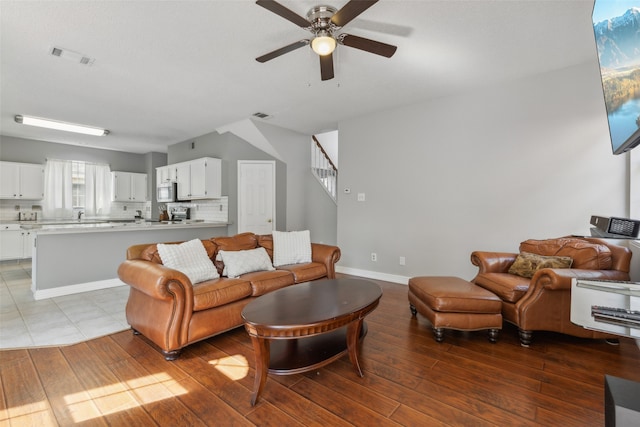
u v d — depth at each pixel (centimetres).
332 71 262
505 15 234
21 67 313
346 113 476
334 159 721
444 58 303
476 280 314
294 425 160
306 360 198
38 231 368
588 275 238
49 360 226
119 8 221
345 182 514
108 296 382
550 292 247
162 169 659
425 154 424
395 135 453
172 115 482
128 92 384
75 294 391
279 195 580
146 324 242
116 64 309
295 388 193
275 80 353
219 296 252
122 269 260
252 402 176
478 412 168
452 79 352
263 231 569
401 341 260
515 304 259
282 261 368
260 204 568
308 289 249
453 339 264
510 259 321
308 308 201
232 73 333
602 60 176
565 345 252
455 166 399
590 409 170
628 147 173
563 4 221
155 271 226
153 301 238
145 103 425
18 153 621
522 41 272
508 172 361
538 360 226
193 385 196
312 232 625
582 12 229
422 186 427
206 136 603
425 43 274
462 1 218
